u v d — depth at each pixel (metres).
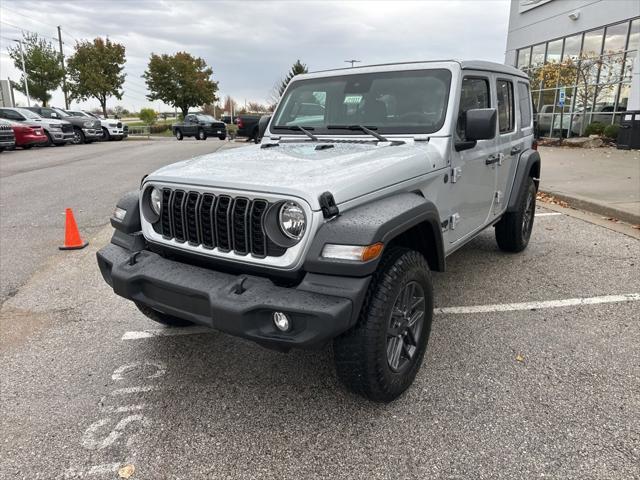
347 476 2.35
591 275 4.84
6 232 6.78
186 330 3.88
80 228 6.99
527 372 3.18
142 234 3.15
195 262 2.93
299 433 2.65
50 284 4.86
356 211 2.54
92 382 3.17
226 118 58.28
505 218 5.20
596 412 2.76
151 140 31.42
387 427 2.68
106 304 4.39
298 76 4.36
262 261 2.52
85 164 14.77
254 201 2.54
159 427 2.73
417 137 3.50
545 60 20.91
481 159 4.01
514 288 4.56
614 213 7.09
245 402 2.94
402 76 3.75
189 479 2.36
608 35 17.06
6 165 14.61
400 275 2.62
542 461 2.40
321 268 2.38
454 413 2.79
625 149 15.04
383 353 2.61
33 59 38.50
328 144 3.58
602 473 2.32
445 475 2.34
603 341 3.56
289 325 2.36
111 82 43.03
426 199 2.95
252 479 2.35
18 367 3.36
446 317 3.99
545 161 12.69
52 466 2.45
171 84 51.06
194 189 2.75
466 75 3.76
